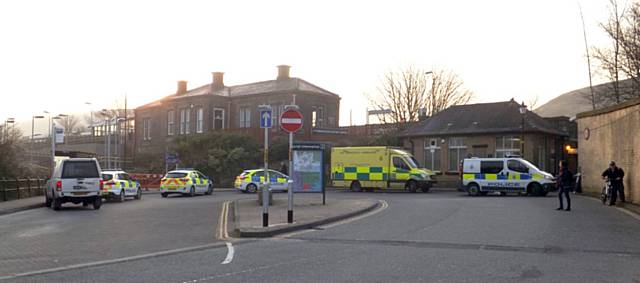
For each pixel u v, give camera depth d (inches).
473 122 1604.3
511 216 650.2
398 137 1750.7
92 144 2479.1
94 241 489.4
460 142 1603.1
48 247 453.7
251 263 367.2
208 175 1710.1
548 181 1114.7
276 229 522.3
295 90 1833.2
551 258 378.0
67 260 390.0
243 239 494.3
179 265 363.6
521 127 1482.5
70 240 496.4
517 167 1138.0
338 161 1407.5
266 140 610.2
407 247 429.1
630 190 819.4
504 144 1529.3
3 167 1061.8
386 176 1343.5
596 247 424.2
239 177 1437.0
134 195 1135.6
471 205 812.0
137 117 2308.1
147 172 1872.5
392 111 2121.1
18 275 335.0
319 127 1886.1
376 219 636.7
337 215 645.9
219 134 1782.7
